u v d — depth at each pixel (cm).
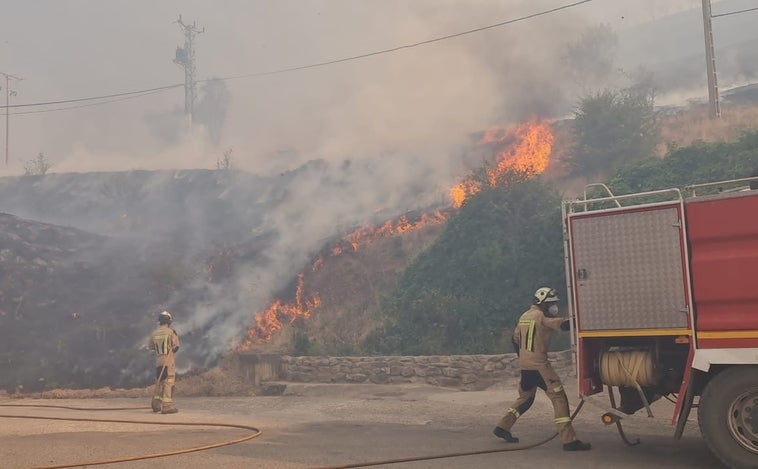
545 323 820
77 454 793
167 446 849
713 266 684
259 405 1416
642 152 2373
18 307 2191
